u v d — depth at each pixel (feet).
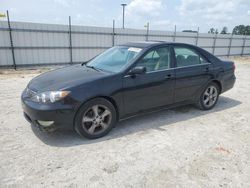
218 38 74.69
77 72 12.94
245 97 21.15
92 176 8.86
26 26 42.91
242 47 83.51
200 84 15.79
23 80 29.27
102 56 15.35
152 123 14.17
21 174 8.88
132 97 12.71
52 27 45.62
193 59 15.52
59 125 10.91
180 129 13.41
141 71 12.27
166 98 14.26
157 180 8.71
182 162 9.96
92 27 50.34
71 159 9.99
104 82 11.71
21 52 43.68
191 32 67.41
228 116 15.83
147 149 11.00
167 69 13.98
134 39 57.16
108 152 10.64
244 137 12.59
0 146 10.96
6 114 15.30
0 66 42.42
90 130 11.74
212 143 11.78
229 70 17.53
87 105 11.30
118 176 8.91
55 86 11.10
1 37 41.24
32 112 10.85
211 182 8.68
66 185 8.32
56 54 47.60
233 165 9.82
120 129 13.21
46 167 9.36
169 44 14.52
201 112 16.47
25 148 10.84
